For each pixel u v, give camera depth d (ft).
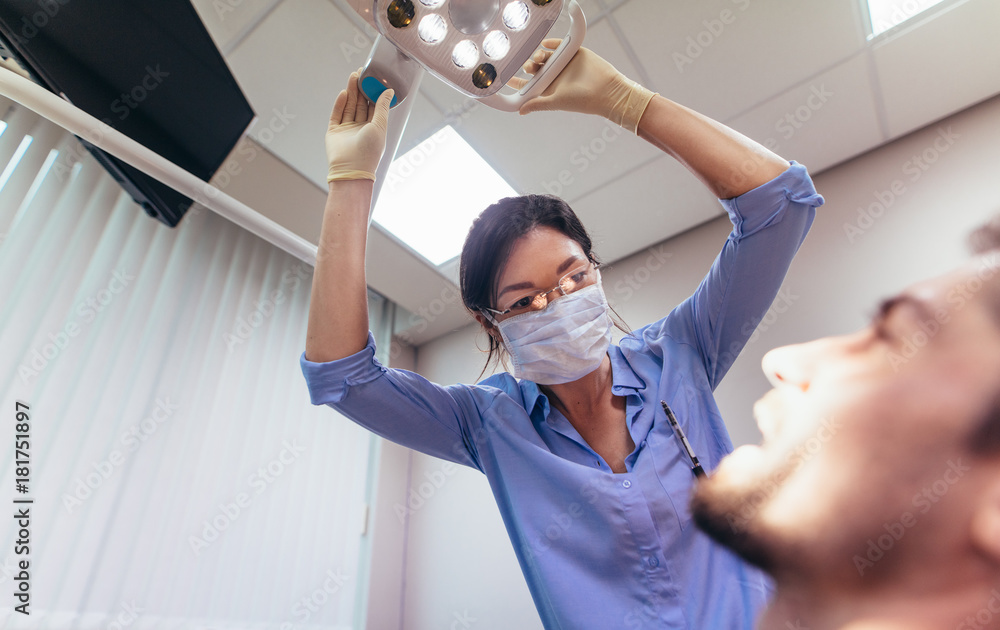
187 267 7.04
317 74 5.96
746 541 2.68
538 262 2.93
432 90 6.19
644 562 2.39
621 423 2.89
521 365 3.03
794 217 2.58
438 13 2.00
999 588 3.22
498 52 2.16
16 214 5.58
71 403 5.45
